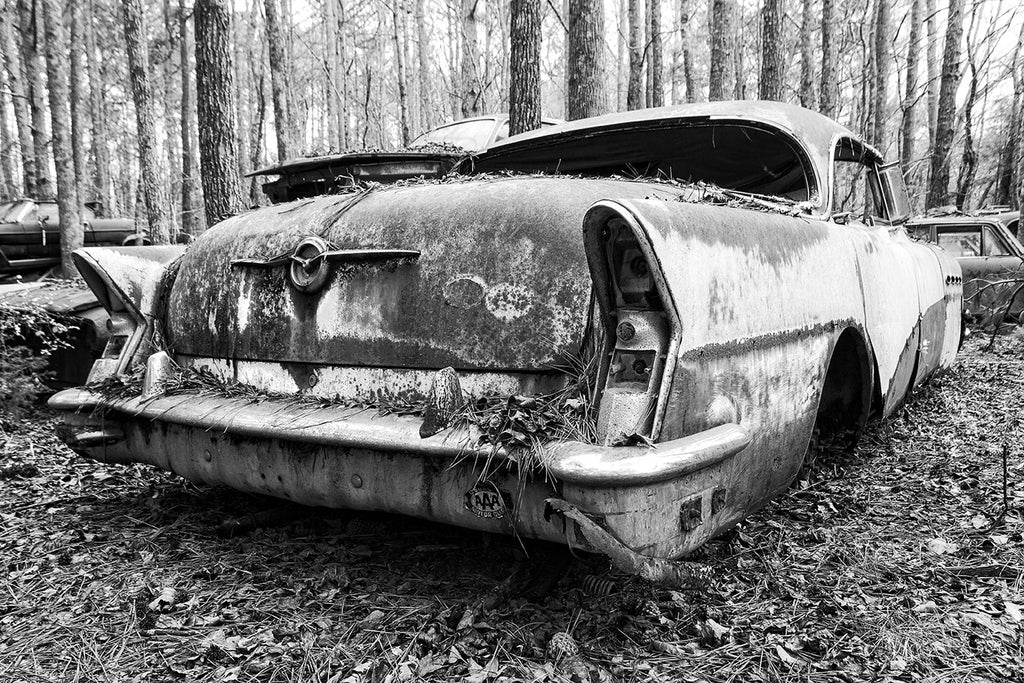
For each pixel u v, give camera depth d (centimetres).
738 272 230
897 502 357
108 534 325
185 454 280
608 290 212
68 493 384
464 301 241
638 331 208
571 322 227
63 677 218
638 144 394
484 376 237
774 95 1355
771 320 245
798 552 300
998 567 282
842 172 423
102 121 2769
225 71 883
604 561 261
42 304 514
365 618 246
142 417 285
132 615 254
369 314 256
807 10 1714
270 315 278
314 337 267
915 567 288
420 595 260
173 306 310
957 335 595
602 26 847
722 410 220
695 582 216
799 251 271
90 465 431
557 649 218
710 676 213
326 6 2809
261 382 280
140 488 390
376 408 247
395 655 222
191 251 315
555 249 235
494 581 267
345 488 242
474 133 820
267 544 309
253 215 315
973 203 2439
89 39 2628
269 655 228
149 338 312
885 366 353
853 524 330
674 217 213
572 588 255
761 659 222
